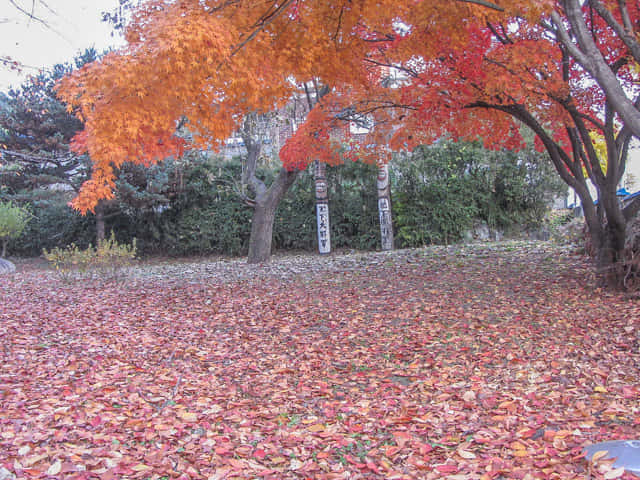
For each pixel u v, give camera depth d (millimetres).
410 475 2662
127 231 16688
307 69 5391
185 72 4305
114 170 14188
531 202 13602
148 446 3104
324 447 3098
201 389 4223
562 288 6844
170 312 7172
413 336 5391
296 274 9852
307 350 5191
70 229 16844
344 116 8422
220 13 4805
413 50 5922
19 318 6996
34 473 2633
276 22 5199
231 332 6027
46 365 4820
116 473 2695
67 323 6621
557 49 6324
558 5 5812
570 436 2959
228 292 8438
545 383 3902
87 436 3184
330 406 3760
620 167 6879
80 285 9930
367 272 9430
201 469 2816
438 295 7086
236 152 16625
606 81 3926
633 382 3752
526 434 3033
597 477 2420
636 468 2463
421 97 6711
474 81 5934
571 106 6090
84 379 4398
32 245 17516
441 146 13445
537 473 2535
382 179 13094
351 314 6516
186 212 15906
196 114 4859
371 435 3227
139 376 4555
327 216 13773
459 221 13328
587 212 6969
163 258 16219
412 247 13711
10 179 15617
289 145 9070
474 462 2740
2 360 4969
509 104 6191
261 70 4938
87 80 4270
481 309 6188
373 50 6836
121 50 4324
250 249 12328
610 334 4871
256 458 2959
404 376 4352
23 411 3602
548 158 13227
